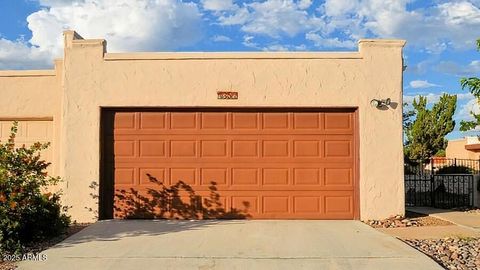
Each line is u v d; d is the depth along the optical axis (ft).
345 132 41.27
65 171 40.40
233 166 40.98
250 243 32.04
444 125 105.29
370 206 40.47
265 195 40.86
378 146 40.73
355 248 30.63
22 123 45.32
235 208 40.86
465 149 108.17
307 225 38.11
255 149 41.09
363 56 41.04
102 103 40.81
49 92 44.96
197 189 40.88
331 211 40.86
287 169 41.01
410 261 27.94
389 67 41.09
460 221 40.98
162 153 41.11
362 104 40.83
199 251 30.04
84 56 40.96
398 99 40.96
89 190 40.29
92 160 40.42
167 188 40.93
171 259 28.48
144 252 29.81
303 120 41.27
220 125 41.19
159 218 40.78
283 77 40.88
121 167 41.11
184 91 40.83
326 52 41.04
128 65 40.96
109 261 28.17
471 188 56.65
